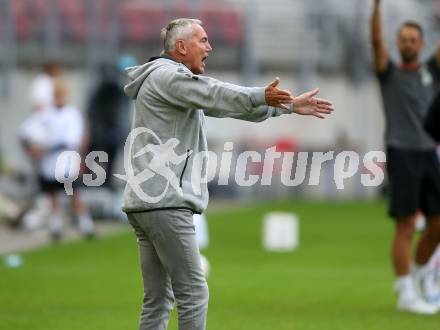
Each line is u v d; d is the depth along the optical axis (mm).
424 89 34781
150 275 24250
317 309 34938
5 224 69750
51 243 60125
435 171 34812
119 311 34500
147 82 23406
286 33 107812
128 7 103375
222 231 68500
